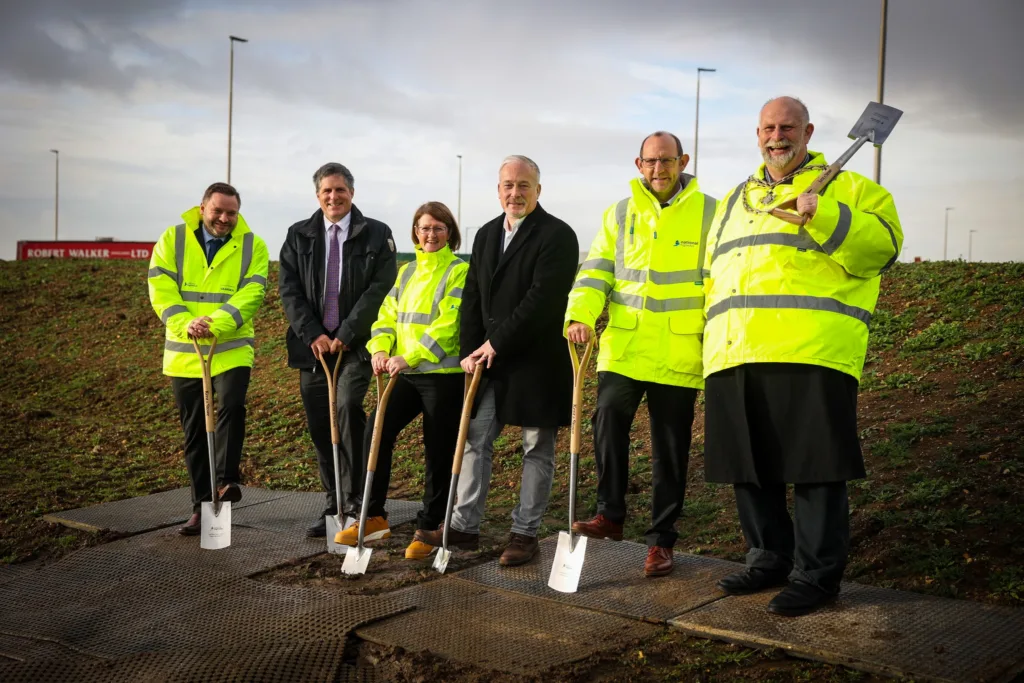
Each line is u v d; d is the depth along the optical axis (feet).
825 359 11.62
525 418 14.47
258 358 39.24
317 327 16.93
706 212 14.01
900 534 13.61
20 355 44.57
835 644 10.41
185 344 17.48
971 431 16.89
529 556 14.61
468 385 15.15
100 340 45.29
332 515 16.05
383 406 15.48
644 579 13.41
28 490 21.21
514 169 14.80
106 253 87.35
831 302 11.78
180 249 18.01
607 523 14.01
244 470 24.23
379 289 17.10
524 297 14.61
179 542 16.76
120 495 21.01
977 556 12.57
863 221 11.45
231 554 15.90
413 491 21.06
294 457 25.72
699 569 13.71
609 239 14.43
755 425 12.08
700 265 13.79
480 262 15.37
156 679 10.59
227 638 11.94
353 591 13.76
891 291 30.22
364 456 16.72
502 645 11.32
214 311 17.70
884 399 20.62
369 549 14.78
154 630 12.37
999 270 29.55
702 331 13.70
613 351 13.88
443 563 14.39
